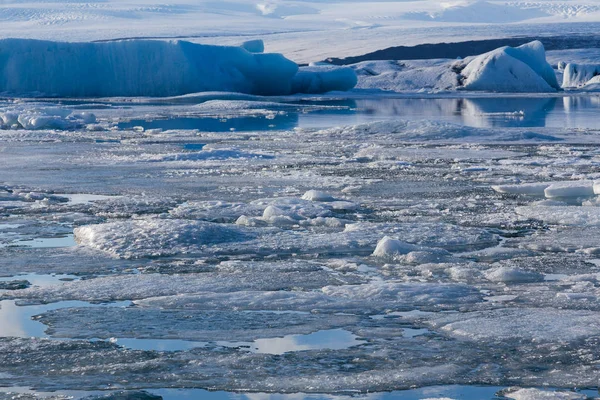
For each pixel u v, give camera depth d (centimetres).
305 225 1300
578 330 721
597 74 9194
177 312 794
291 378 622
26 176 1934
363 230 1207
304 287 898
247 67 7038
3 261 1027
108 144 2819
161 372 634
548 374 626
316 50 15250
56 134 3262
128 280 916
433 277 948
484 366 643
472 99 6544
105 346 692
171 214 1380
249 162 2208
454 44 14988
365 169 2048
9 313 794
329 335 726
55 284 900
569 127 3478
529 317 764
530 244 1132
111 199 1538
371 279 940
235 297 842
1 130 3422
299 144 2777
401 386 606
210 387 606
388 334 726
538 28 18650
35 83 6581
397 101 6316
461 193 1631
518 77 7588
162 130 3581
